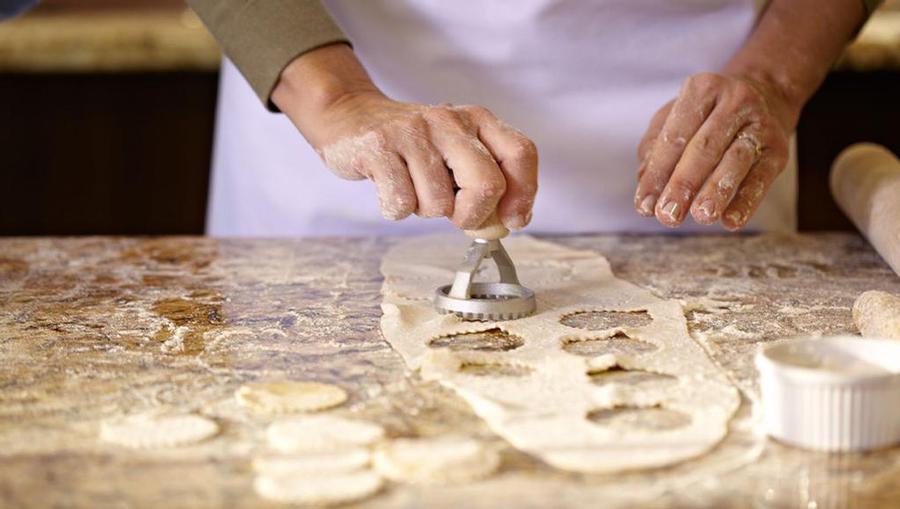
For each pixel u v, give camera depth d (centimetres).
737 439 74
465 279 107
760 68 139
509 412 77
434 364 88
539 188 154
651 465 68
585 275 123
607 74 150
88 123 269
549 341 97
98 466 69
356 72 124
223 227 178
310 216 160
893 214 126
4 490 66
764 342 96
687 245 143
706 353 93
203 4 130
